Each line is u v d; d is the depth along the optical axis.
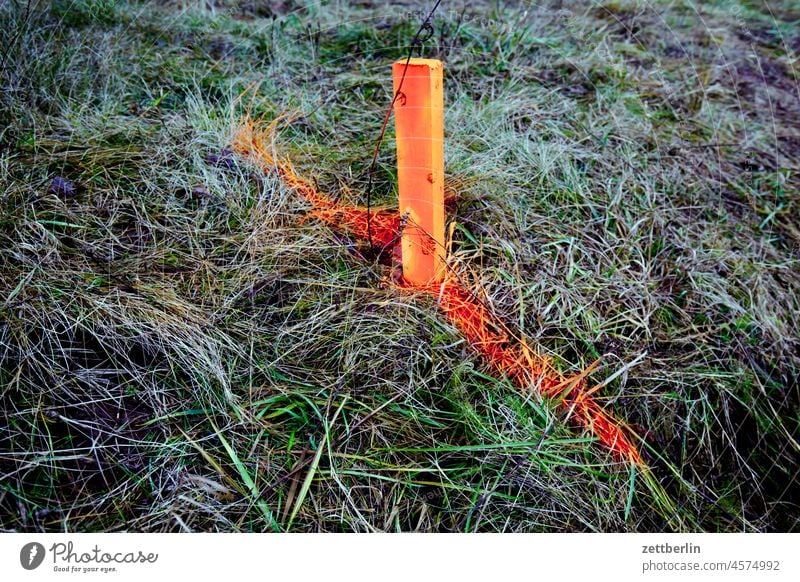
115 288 1.20
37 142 1.42
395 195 1.49
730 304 1.44
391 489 1.09
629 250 1.52
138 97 1.67
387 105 1.78
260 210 1.39
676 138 1.87
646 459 1.23
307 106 1.72
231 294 1.25
